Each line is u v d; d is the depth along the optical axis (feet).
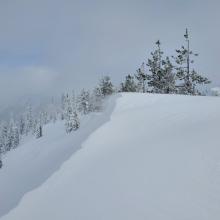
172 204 37.50
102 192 45.11
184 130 59.82
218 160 43.55
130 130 69.51
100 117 92.94
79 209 43.24
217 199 36.17
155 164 47.62
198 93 188.14
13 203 57.06
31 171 82.84
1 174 118.93
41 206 48.44
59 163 63.77
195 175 41.57
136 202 39.93
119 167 50.49
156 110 79.10
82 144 66.64
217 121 60.34
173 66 194.39
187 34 187.32
